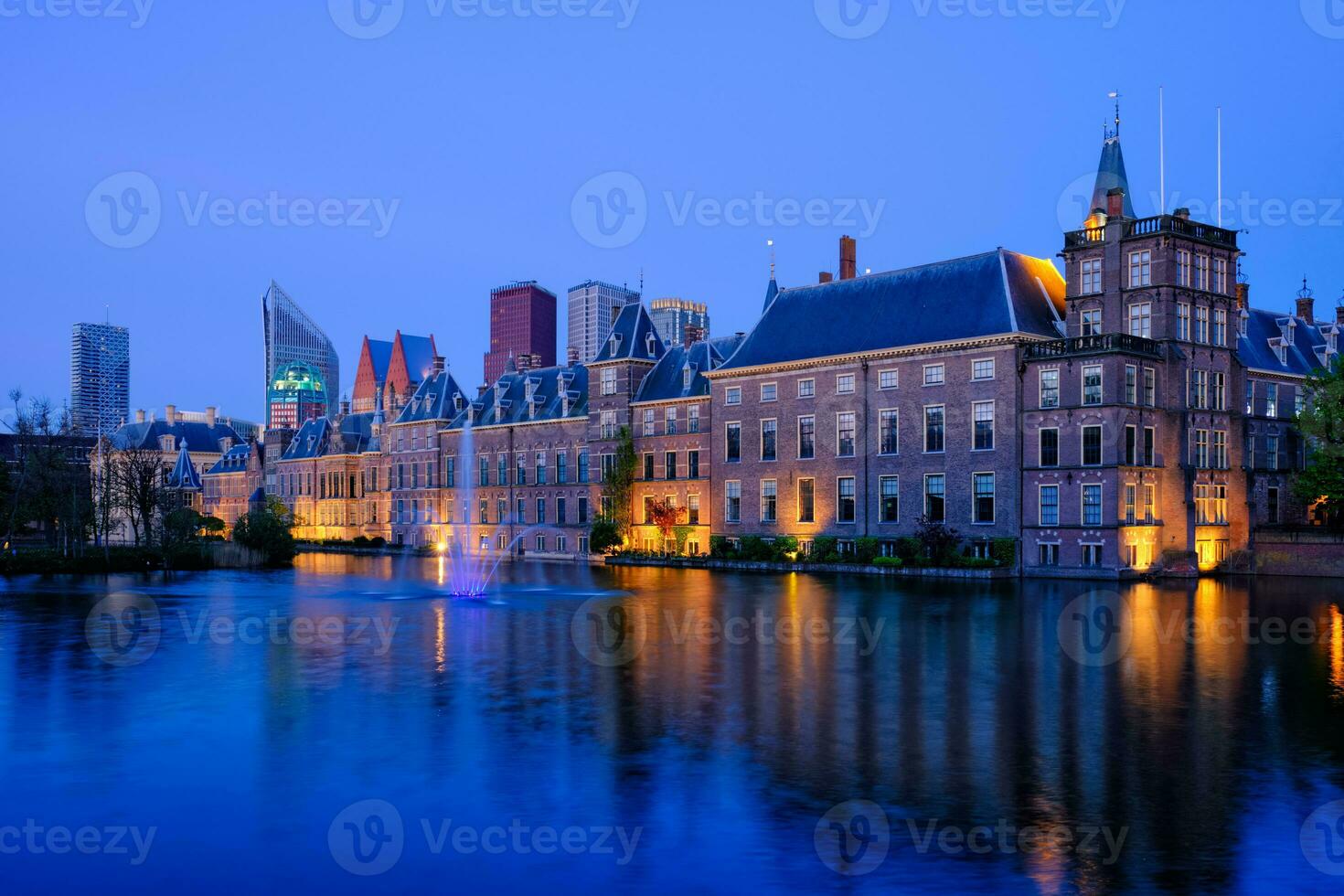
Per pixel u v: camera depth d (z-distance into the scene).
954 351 73.31
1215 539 71.44
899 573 71.62
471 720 24.03
